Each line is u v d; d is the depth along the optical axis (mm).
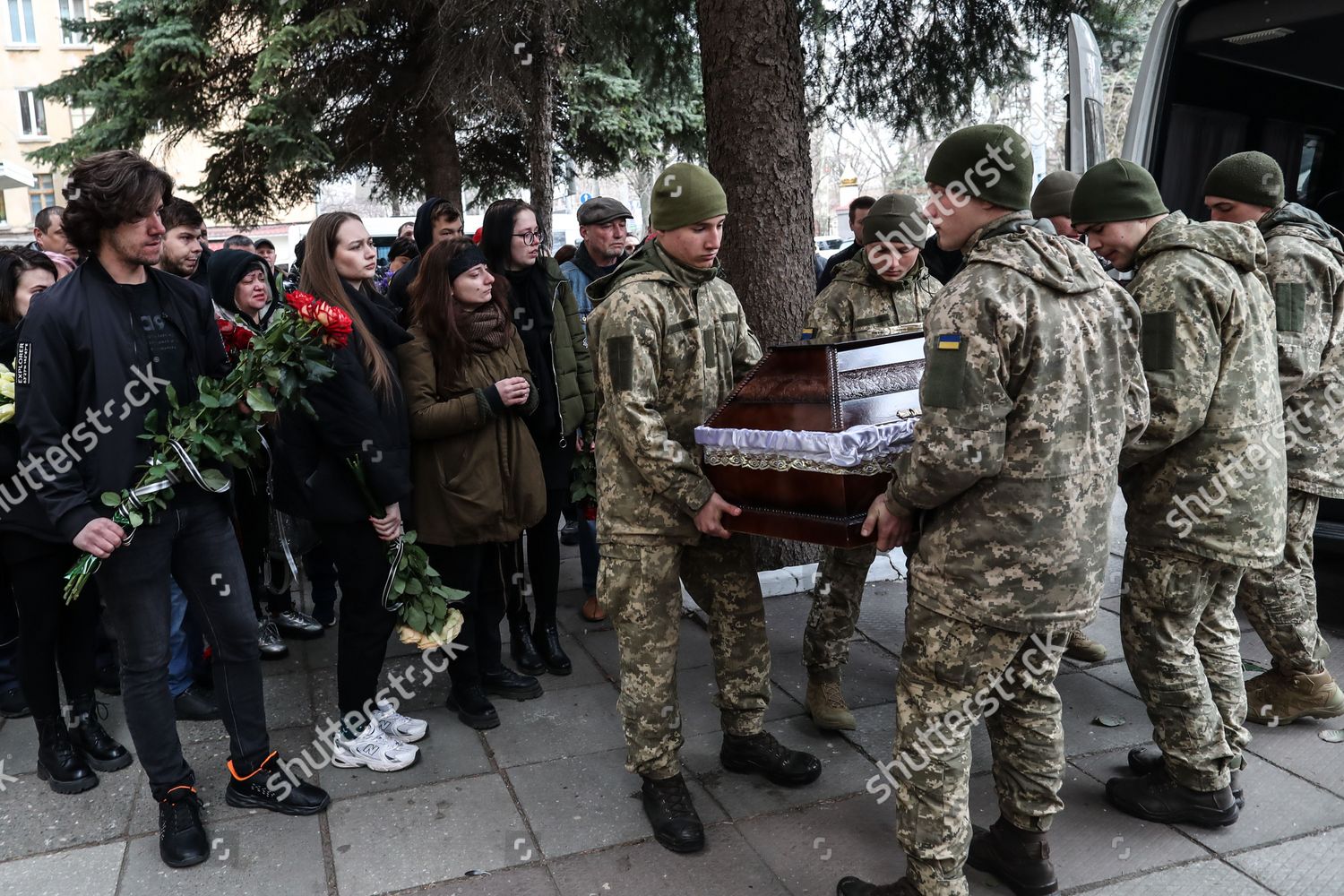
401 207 14422
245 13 11594
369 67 11586
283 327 2553
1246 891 2375
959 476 1983
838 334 3305
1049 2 5898
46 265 3244
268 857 2625
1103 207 2629
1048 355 1978
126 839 2730
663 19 6586
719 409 2562
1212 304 2473
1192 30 4801
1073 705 3375
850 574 3105
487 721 3328
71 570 2574
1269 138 5570
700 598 2924
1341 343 3141
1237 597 3141
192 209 3570
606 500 2693
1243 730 2750
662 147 13984
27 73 30344
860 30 6254
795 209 4406
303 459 2869
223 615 2732
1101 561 2111
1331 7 4363
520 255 3582
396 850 2646
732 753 2971
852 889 2373
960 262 4719
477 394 3125
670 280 2574
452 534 3207
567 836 2697
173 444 2496
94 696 3135
